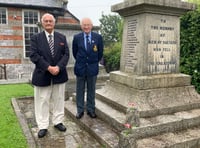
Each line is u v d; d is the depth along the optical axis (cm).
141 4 414
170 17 457
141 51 437
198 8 552
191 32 573
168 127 379
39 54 388
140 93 417
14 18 1457
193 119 402
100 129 404
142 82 421
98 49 451
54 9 1525
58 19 1569
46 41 389
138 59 445
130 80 443
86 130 425
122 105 427
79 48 439
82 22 438
